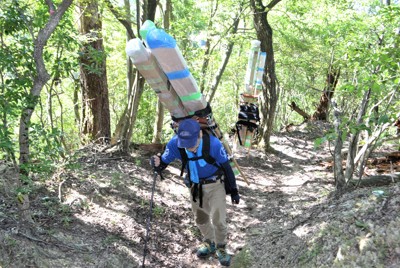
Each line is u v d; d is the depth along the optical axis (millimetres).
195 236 4961
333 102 5383
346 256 3340
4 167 4938
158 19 11336
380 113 4543
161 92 4094
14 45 3953
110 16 8656
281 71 16500
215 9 10539
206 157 3895
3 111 3490
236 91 18906
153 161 4148
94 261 3863
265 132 9609
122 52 12086
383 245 3268
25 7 3957
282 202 5832
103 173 6078
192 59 9461
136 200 5426
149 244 4559
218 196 4066
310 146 10594
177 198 5859
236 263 4285
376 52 4629
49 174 4926
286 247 4059
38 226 4105
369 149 4805
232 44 10781
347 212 3885
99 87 8102
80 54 4590
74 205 4863
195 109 4297
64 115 11008
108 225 4648
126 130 7281
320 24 9680
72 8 6113
